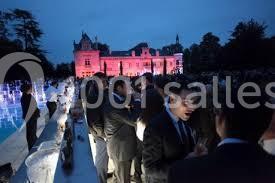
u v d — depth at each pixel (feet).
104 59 332.19
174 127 9.37
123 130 15.71
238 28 212.23
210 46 321.11
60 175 9.52
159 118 9.53
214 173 4.85
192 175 4.96
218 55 227.40
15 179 10.80
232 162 4.86
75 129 17.61
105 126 16.02
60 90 53.83
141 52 342.85
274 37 209.46
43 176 9.93
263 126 5.14
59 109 32.22
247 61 193.67
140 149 18.47
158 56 343.26
